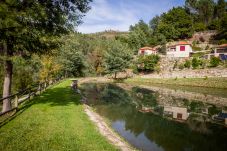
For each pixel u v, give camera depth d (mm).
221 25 106938
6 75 16641
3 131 12164
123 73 79688
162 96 36094
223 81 49969
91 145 10938
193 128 18094
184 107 27031
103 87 49625
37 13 14375
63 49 70250
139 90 44469
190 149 13445
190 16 142875
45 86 31516
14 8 13867
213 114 23312
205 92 40906
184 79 57938
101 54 100250
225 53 68438
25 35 15086
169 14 128375
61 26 17016
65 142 11047
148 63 71312
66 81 51469
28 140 11109
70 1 17344
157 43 116625
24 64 17375
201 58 66812
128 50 77062
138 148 13047
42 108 18547
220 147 13867
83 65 75375
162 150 13164
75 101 23750
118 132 16047
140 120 20453
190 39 118500
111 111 23938
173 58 72000
